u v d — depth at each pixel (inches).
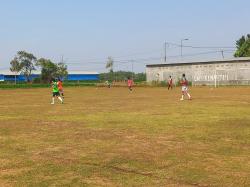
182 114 888.9
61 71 5108.3
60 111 1019.9
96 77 6624.0
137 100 1460.4
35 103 1368.1
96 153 461.4
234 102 1270.9
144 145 507.5
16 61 5492.1
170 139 549.6
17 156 450.0
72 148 493.4
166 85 3432.6
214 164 402.9
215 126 677.3
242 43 4653.1
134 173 371.2
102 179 352.8
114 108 1093.1
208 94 1847.9
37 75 5984.3
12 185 337.4
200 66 3528.5
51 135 599.2
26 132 634.2
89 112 976.3
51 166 401.1
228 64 3326.8
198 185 332.5
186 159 426.3
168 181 344.5
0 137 583.8
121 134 599.8
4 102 1437.0
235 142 522.6
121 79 5275.6
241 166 394.0
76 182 344.5
